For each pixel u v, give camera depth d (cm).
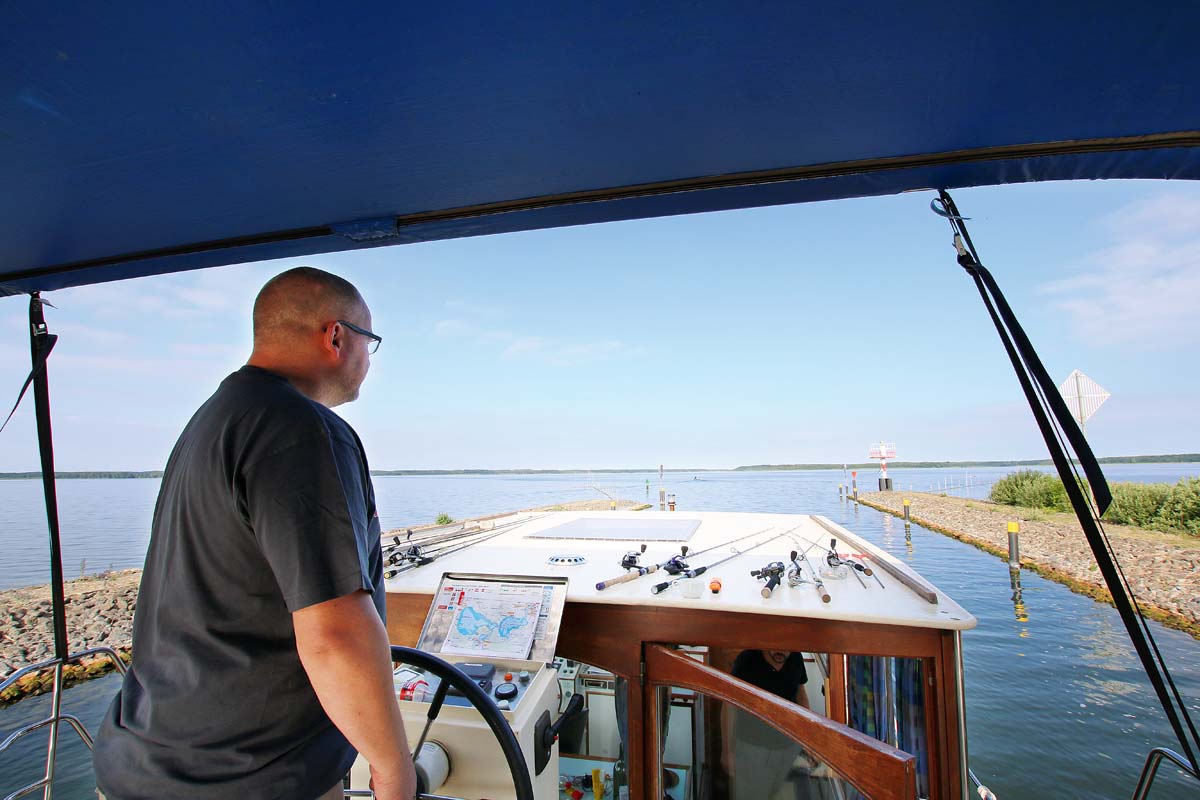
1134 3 78
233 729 93
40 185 124
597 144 117
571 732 265
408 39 85
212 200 135
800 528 354
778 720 154
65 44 83
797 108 105
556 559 251
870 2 79
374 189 133
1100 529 102
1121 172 120
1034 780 476
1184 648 742
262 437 94
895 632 179
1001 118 106
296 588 88
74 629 875
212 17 79
